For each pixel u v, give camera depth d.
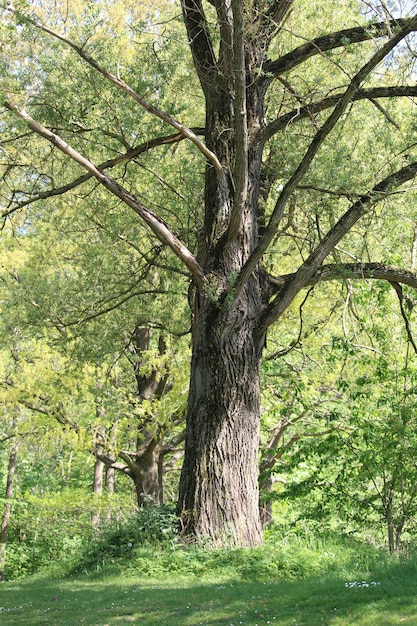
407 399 12.11
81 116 12.00
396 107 12.92
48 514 23.30
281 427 18.72
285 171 12.16
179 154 15.12
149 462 18.58
